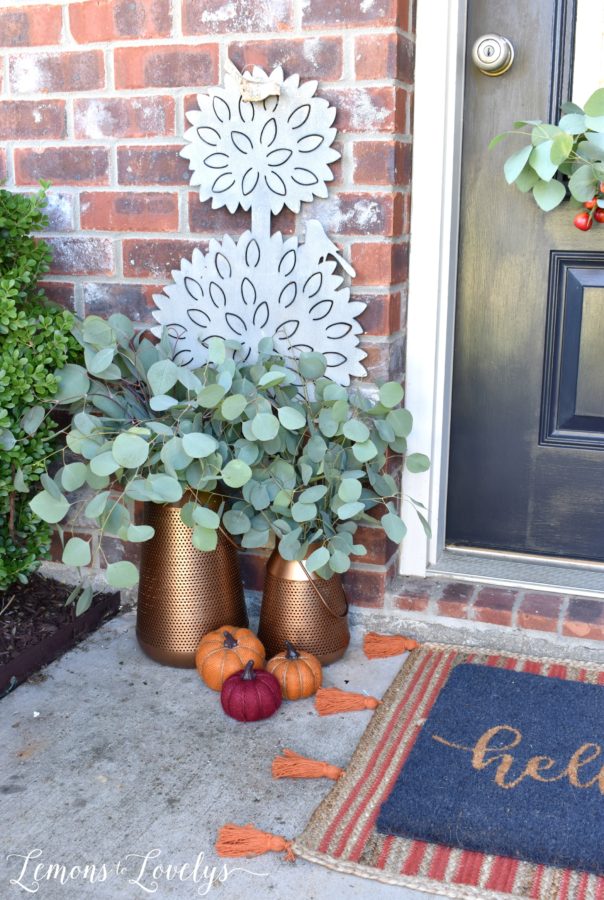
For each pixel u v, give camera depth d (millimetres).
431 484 2369
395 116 2070
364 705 2021
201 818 1695
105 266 2385
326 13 2066
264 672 2018
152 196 2303
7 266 2197
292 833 1654
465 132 2305
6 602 2385
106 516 2062
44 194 2184
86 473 1996
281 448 2066
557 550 2459
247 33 2139
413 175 2203
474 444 2469
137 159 2293
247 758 1870
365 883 1543
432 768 1790
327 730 1964
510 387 2410
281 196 2168
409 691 2078
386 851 1604
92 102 2299
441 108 2150
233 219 2252
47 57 2314
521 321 2367
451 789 1728
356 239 2150
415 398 2314
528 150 2111
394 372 2240
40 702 2072
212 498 2154
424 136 2176
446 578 2400
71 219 2387
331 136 2096
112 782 1795
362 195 2123
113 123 2291
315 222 2156
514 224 2320
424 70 2146
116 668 2223
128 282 2375
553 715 1959
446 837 1615
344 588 2350
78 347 2162
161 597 2182
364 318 2180
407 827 1630
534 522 2463
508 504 2477
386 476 2117
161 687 2137
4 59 2355
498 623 2244
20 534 2311
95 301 2414
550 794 1713
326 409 2061
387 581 2338
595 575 2371
